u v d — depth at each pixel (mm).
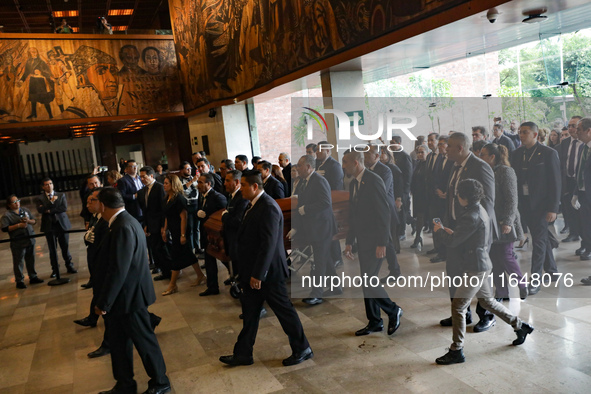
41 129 18812
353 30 9211
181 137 20406
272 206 4289
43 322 6555
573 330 4352
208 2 15742
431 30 7492
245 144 17281
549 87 9633
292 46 11523
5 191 30688
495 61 12047
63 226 8938
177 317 6137
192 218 8797
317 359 4492
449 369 3994
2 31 16812
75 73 17594
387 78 12844
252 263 4363
